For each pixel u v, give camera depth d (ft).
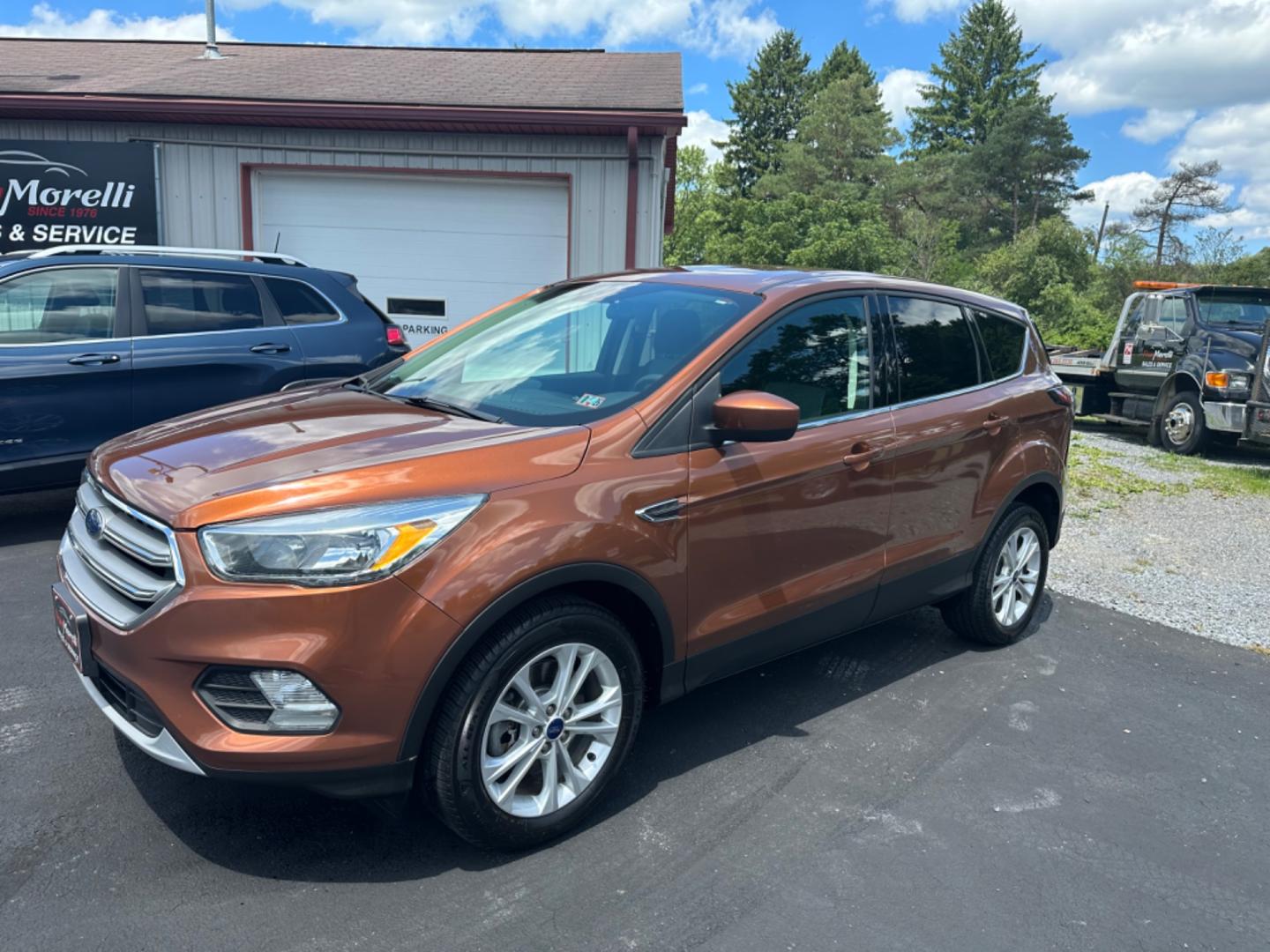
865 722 12.80
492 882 8.97
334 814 9.97
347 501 8.38
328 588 8.10
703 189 257.34
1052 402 15.74
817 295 12.32
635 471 9.88
